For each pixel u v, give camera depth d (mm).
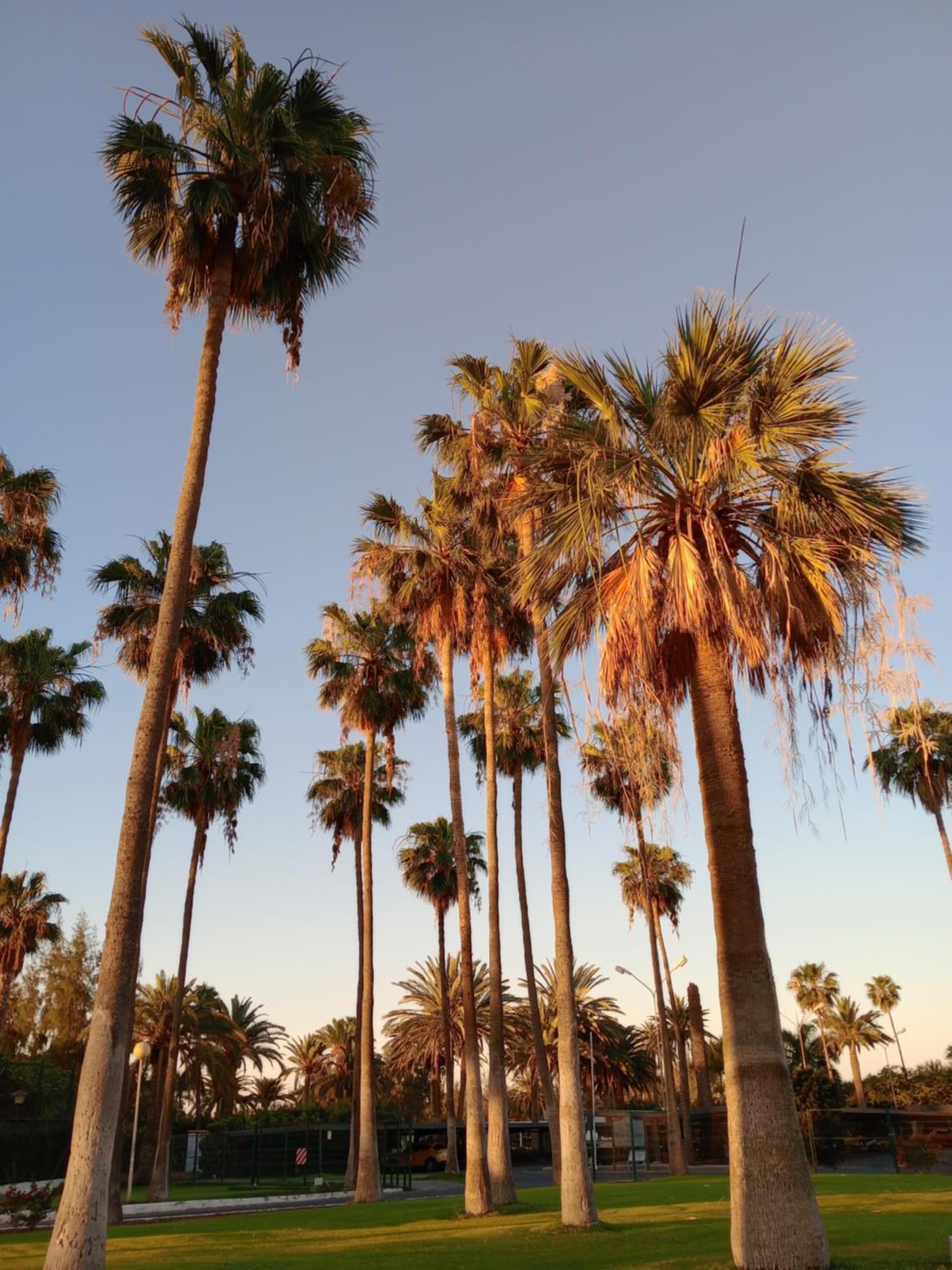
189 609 30359
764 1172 10281
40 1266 14305
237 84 15305
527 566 13500
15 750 32906
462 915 24875
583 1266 12602
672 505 12594
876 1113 49656
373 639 33156
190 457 14258
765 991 11023
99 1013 11367
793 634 12406
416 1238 17453
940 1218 17125
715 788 11938
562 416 13570
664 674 12891
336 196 15664
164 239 15492
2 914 48094
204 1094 60406
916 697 11109
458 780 25656
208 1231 20203
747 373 12266
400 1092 72875
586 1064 64062
